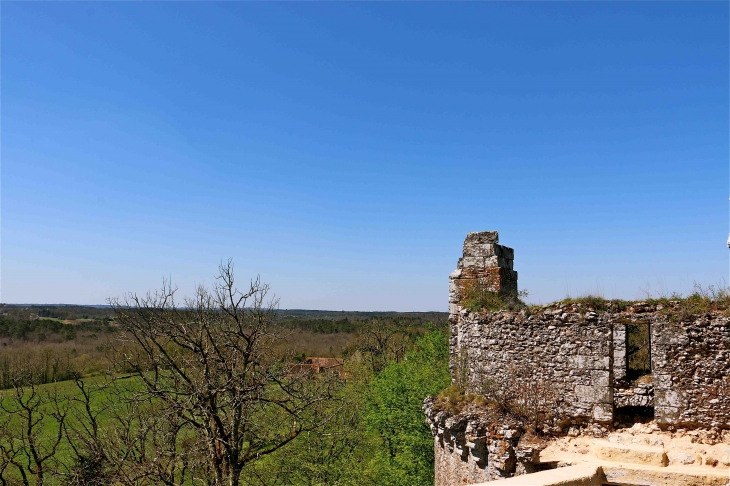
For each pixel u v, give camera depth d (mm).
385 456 19734
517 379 9789
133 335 11992
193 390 11125
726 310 8469
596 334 9117
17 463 14516
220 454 11703
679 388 8531
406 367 20828
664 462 7867
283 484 16938
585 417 9070
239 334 11664
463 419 9758
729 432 8117
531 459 8664
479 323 10602
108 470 12188
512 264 12906
